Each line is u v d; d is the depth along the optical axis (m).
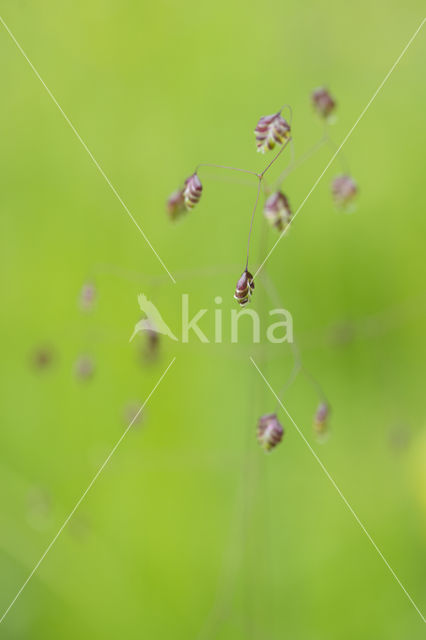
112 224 0.29
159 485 0.28
